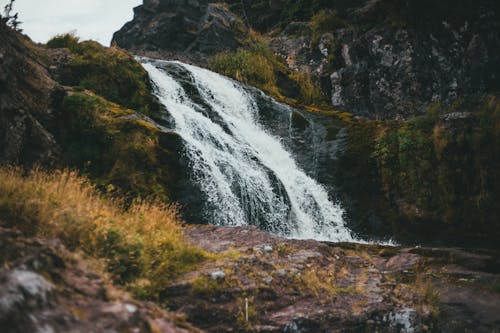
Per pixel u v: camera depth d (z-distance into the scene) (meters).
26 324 3.31
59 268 4.35
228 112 16.09
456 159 13.48
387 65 18.27
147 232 7.20
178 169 11.55
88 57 13.65
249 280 6.54
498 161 13.12
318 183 14.57
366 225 13.88
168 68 16.06
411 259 9.63
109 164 10.79
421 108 17.38
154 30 23.08
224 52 20.70
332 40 20.30
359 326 6.23
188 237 8.45
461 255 9.70
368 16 19.48
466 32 17.31
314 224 13.62
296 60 21.02
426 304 7.05
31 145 9.78
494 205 12.91
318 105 19.05
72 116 10.98
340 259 8.28
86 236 5.99
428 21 17.84
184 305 5.95
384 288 7.31
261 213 12.59
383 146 14.44
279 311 6.22
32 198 6.13
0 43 10.12
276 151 15.24
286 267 7.15
